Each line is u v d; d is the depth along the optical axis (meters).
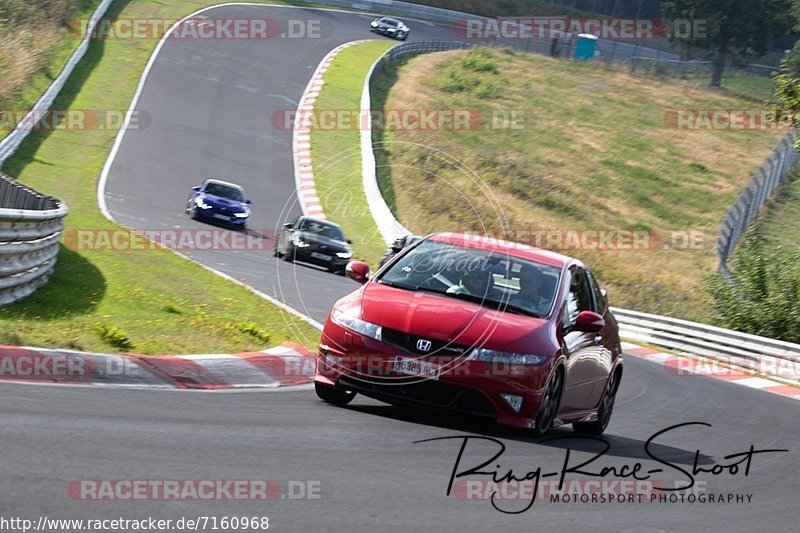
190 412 27.03
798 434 41.88
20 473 18.77
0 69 135.88
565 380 30.27
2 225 41.22
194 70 174.38
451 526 19.06
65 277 53.03
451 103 189.00
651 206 159.50
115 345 35.34
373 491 20.89
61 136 131.38
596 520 21.34
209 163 135.38
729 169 184.00
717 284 87.69
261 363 36.41
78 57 163.62
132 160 128.75
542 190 150.88
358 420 28.64
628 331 83.44
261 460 22.28
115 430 23.36
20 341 31.64
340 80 184.00
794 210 163.75
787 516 24.84
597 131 192.50
